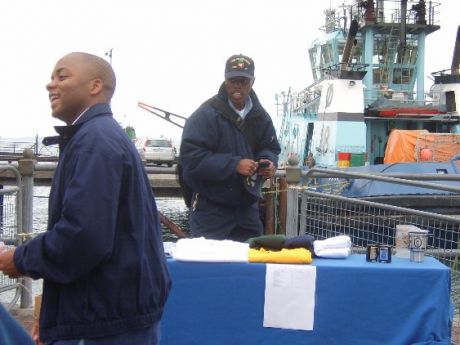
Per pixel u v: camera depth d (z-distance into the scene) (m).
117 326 2.58
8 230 6.04
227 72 4.64
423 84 18.80
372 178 6.21
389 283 4.18
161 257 2.79
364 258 4.54
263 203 10.48
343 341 4.18
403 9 17.92
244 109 4.82
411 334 4.15
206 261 4.20
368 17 18.28
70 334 2.56
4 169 5.86
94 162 2.50
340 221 6.71
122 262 2.57
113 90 2.82
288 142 19.66
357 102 15.17
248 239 4.87
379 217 6.70
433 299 4.16
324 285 4.19
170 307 4.22
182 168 4.82
